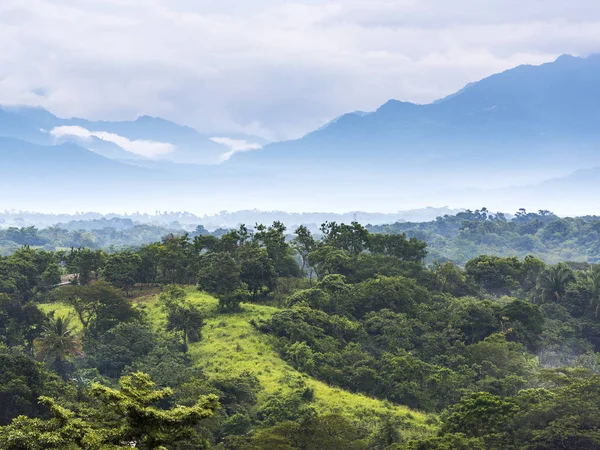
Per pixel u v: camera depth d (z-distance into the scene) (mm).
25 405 51625
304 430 50125
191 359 79438
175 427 29453
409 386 72250
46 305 100312
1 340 75625
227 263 100062
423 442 50125
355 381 74500
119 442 28984
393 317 93375
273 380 71875
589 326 101625
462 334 89312
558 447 45938
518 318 93750
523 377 73000
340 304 98000
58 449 29578
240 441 51875
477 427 52312
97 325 85438
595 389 51156
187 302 98250
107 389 29578
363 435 57688
